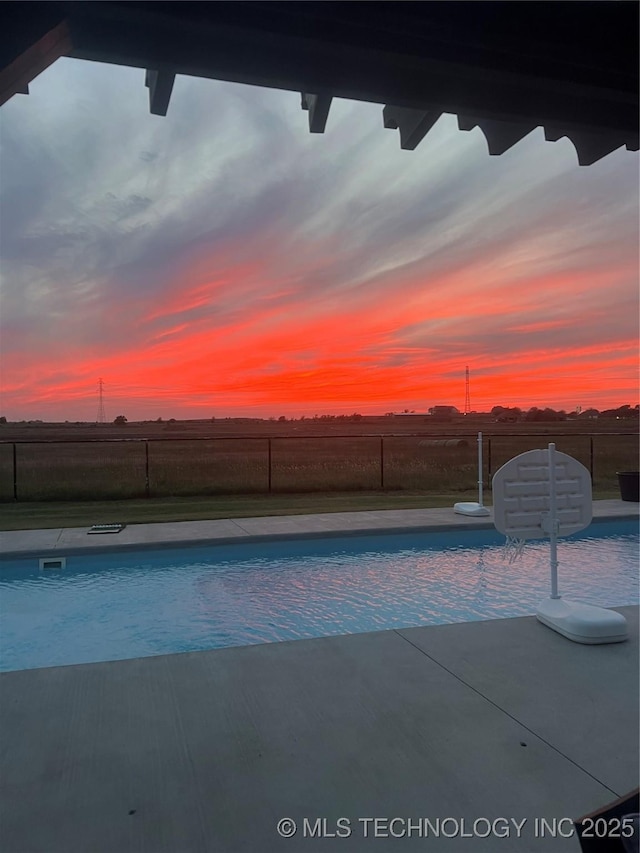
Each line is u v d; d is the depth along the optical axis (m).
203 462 19.89
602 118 1.61
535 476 4.82
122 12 1.12
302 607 6.62
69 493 13.59
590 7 1.34
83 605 6.70
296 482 16.58
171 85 1.37
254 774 2.62
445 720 3.12
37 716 3.21
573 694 3.43
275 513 11.10
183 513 11.24
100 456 19.59
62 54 1.22
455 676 3.71
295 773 2.63
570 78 1.39
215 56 1.30
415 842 2.17
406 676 3.72
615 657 4.02
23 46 1.10
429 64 1.31
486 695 3.43
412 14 1.24
